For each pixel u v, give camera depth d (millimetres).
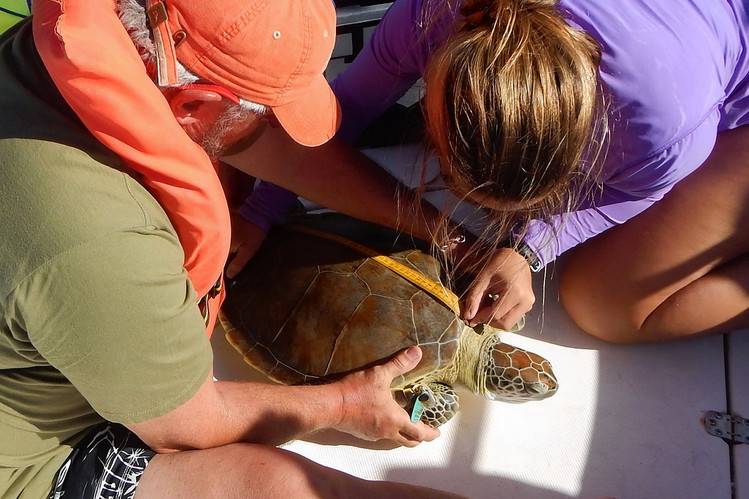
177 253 899
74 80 710
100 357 845
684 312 1552
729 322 1598
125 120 750
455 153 925
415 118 1768
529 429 1553
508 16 881
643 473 1489
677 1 1093
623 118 1146
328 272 1528
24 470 1075
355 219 1686
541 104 847
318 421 1304
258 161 1480
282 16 812
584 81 881
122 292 800
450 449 1520
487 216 1349
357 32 2023
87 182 777
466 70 867
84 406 1075
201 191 869
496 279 1486
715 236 1455
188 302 929
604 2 1048
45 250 760
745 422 1557
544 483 1476
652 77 1066
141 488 1096
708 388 1619
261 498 1089
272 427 1238
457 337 1468
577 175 1117
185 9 769
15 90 804
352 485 1154
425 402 1469
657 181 1303
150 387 921
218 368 1643
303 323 1486
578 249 1698
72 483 1097
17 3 1852
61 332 815
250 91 843
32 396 986
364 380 1351
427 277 1525
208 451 1136
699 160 1278
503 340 1701
